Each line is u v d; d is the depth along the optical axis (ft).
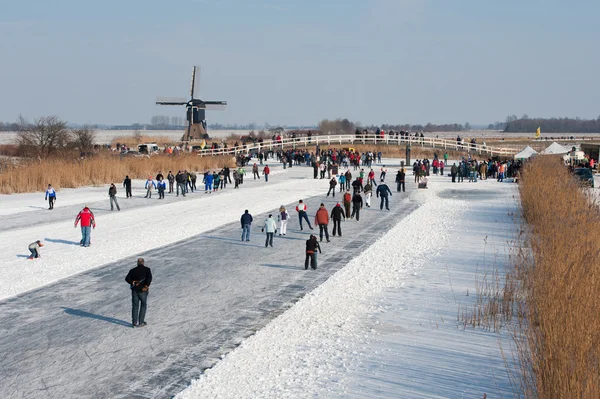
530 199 103.81
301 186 182.39
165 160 216.54
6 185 158.30
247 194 159.63
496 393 35.86
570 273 44.57
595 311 38.11
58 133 267.18
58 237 94.27
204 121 383.24
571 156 217.77
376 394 36.42
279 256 80.38
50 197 126.82
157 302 58.80
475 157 342.44
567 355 31.60
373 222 110.32
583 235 60.18
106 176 186.39
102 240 91.91
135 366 42.55
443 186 183.83
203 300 59.36
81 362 43.37
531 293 49.08
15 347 46.47
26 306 57.47
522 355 36.55
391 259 76.18
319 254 81.61
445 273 67.36
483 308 52.54
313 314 53.62
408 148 277.03
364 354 43.24
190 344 46.96
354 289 61.98
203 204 137.69
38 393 38.19
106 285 65.31
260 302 58.54
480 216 114.73
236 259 78.59
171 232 99.14
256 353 44.16
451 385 37.32
